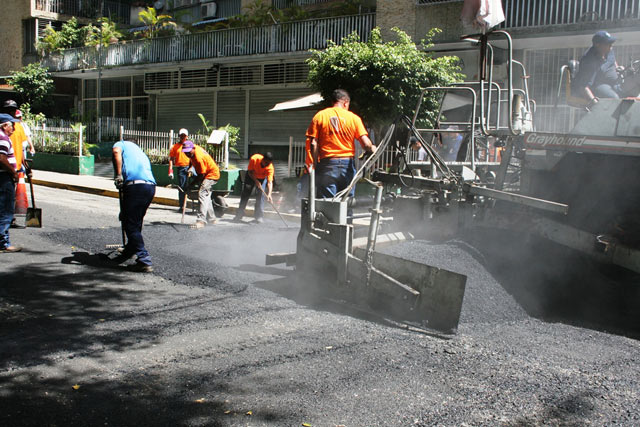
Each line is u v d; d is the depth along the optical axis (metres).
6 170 7.04
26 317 4.83
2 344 4.21
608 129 5.22
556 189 5.70
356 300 5.27
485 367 4.00
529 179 5.84
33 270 6.36
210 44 23.45
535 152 5.75
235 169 16.89
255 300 5.46
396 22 17.91
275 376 3.76
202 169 10.02
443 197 6.16
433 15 17.19
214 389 3.55
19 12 32.31
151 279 6.20
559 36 14.24
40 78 29.05
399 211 6.55
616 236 5.28
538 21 14.63
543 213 5.66
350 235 5.38
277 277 6.32
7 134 7.23
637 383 3.85
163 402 3.37
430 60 14.05
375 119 14.07
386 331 4.68
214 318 4.92
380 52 13.77
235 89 23.39
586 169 5.54
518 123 6.83
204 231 9.53
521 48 15.65
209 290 5.81
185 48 24.23
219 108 24.14
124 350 4.16
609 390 3.71
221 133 16.81
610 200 5.43
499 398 3.54
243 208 11.12
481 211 5.91
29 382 3.60
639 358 4.33
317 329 4.69
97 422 3.13
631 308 5.21
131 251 6.58
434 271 4.75
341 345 4.34
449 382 3.74
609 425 3.26
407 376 3.81
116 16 33.19
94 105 31.00
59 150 21.88
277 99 22.38
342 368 3.91
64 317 4.87
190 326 4.71
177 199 14.28
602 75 6.23
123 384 3.60
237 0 27.36
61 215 10.73
